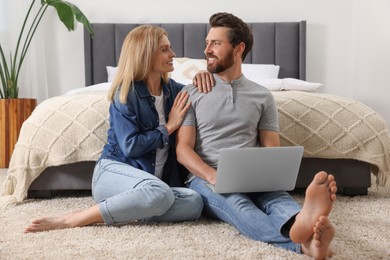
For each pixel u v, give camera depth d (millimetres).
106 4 4594
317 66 4625
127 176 1958
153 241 1732
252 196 2004
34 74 4523
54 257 1557
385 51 4375
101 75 4496
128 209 1867
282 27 4461
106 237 1777
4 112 3859
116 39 4516
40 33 4547
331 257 1547
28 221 2066
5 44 4453
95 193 2086
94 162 2557
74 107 2562
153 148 2061
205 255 1571
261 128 2135
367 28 4426
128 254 1580
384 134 2611
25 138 2520
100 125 2510
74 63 4625
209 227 1931
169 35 4500
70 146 2479
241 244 1689
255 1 4570
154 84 2182
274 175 1848
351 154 2578
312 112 2600
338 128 2576
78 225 1909
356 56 4520
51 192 2623
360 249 1661
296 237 1507
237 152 1759
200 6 4586
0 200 2418
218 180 1809
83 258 1544
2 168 3846
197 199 1972
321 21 4590
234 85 2098
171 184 2166
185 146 2031
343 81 4629
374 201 2494
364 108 2695
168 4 4590
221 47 2043
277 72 4348
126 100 2061
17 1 4430
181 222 2014
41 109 2617
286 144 2553
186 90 2141
